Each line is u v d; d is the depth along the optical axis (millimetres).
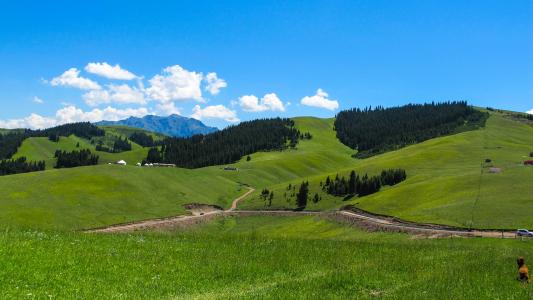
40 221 148875
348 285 23391
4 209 154000
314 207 197875
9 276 19875
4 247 23328
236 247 32188
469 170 196375
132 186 197750
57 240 27766
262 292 21344
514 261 30000
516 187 135750
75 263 23219
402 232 113938
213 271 25406
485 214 114375
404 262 29234
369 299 20578
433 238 100750
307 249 33062
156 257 26797
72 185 186125
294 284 23109
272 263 28109
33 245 24938
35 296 18109
